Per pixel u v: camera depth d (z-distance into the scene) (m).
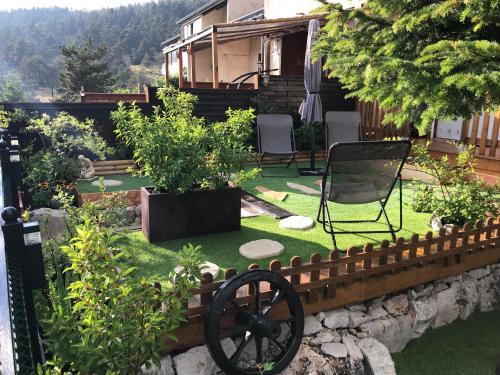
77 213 3.40
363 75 3.96
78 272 2.07
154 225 3.76
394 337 3.37
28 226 1.82
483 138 6.31
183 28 23.56
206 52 18.38
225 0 17.36
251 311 2.72
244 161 4.13
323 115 8.87
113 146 7.33
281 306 2.95
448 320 3.78
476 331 3.65
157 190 3.95
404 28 3.91
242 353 2.84
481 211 4.12
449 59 3.12
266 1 13.56
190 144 3.79
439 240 3.63
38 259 1.85
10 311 1.21
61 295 2.43
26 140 6.36
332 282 3.09
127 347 1.98
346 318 3.21
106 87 41.28
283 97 8.55
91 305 1.97
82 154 6.89
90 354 1.92
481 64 3.15
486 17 3.35
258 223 4.41
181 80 11.37
